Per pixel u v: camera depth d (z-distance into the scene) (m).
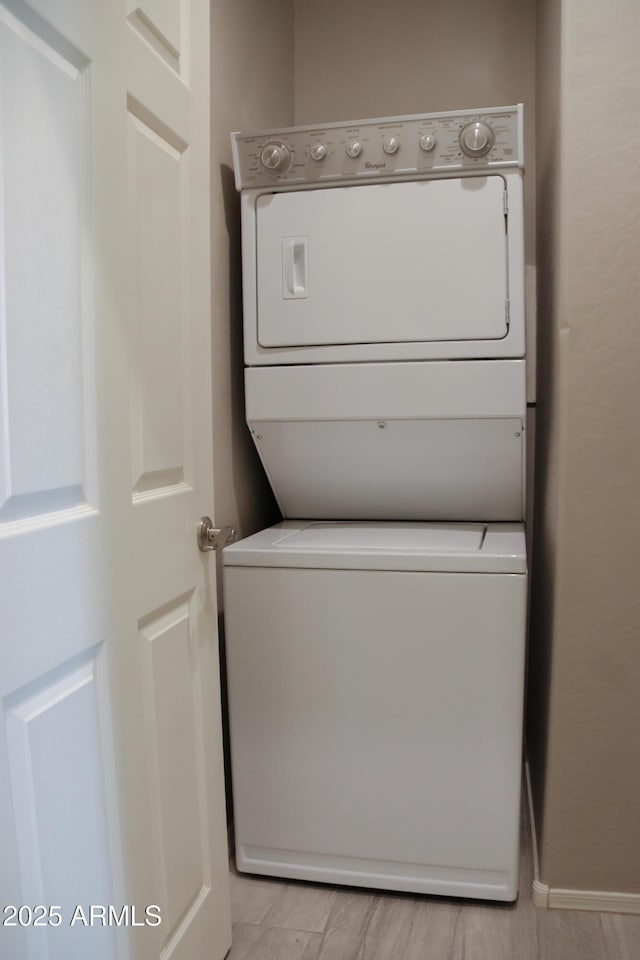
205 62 1.49
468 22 2.45
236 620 1.85
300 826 1.86
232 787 1.91
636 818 1.73
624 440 1.66
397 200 1.85
